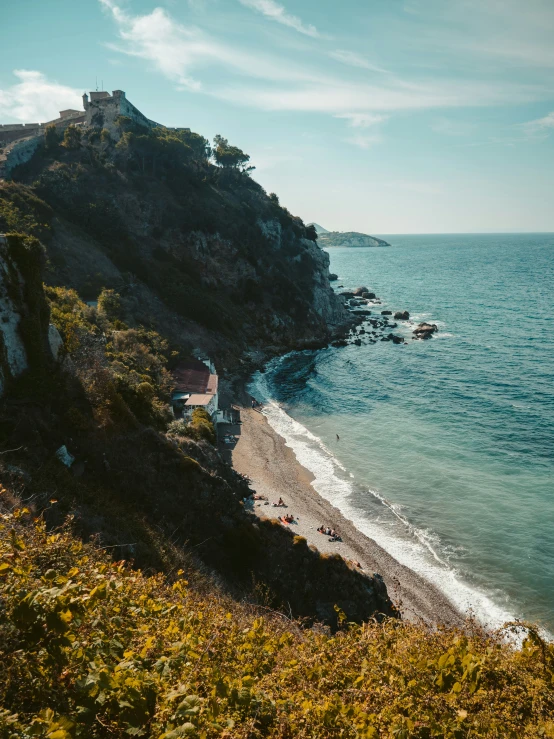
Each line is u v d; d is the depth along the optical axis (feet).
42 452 82.48
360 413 235.20
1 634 18.33
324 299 432.66
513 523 144.36
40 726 15.58
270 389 270.87
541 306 482.69
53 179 309.83
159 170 377.71
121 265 290.15
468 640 30.27
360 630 35.27
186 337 280.10
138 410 126.41
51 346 103.81
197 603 41.75
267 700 23.89
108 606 27.07
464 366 299.99
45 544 25.98
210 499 96.78
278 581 92.84
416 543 136.46
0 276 92.58
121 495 88.63
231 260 362.33
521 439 198.90
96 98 417.28
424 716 22.29
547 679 25.61
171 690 20.45
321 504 155.63
